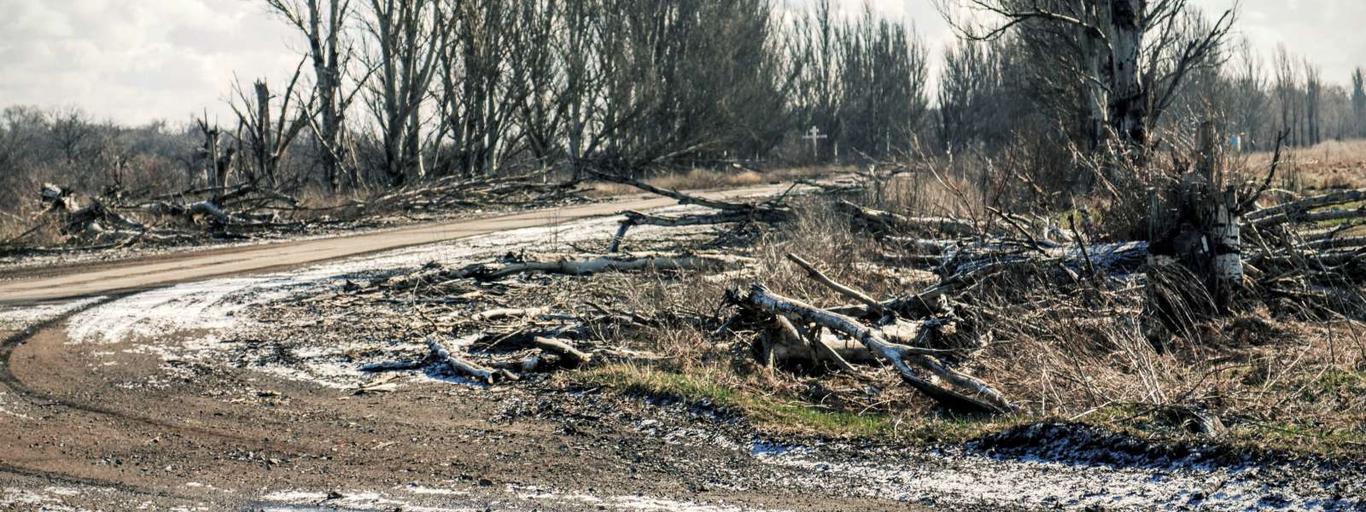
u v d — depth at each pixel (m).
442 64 38.25
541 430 7.13
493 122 40.41
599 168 44.59
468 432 7.12
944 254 12.00
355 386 8.77
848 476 5.75
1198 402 6.55
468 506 5.40
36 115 69.44
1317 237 11.56
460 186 32.16
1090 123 23.06
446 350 9.55
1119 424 6.04
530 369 9.01
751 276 12.11
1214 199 9.64
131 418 7.65
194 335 11.33
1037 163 17.39
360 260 18.25
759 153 60.12
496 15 38.50
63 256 20.25
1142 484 5.27
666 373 8.48
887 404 7.73
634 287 12.31
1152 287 9.38
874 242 13.62
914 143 19.27
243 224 24.80
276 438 7.00
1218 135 9.91
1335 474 5.01
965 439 6.20
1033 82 31.88
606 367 8.70
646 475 5.93
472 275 14.55
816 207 17.44
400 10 36.28
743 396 7.77
